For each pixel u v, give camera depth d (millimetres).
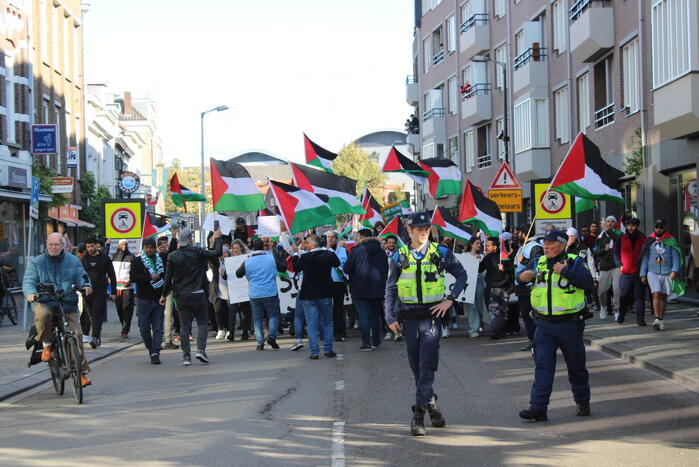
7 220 33469
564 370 12055
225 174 20453
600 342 14148
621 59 26578
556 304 8562
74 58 44406
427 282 8141
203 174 54188
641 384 10570
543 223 18531
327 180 20422
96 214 46625
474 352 14086
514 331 16766
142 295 13797
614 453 7137
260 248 15570
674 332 15078
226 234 21141
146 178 85938
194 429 8414
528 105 34750
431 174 21984
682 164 21750
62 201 36969
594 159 16297
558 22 33094
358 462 6965
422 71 54094
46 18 39375
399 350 14781
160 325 13883
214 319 19172
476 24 42406
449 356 13602
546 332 8617
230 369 12828
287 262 17938
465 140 46625
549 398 9039
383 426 8398
